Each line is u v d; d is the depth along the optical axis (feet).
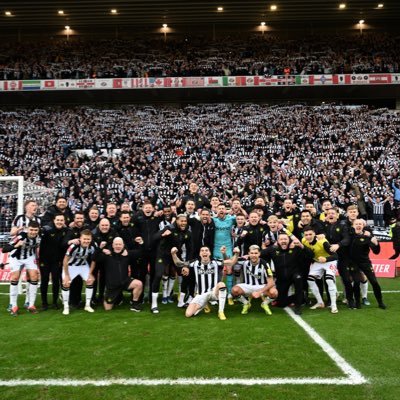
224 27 114.32
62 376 14.11
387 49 102.27
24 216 24.47
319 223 25.34
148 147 81.51
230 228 26.50
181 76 92.84
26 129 89.81
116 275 23.56
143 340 17.83
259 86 90.99
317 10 101.50
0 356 16.06
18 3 95.04
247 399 12.34
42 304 24.32
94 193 60.54
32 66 100.42
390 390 12.79
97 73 95.71
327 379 13.62
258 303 25.17
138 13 101.86
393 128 84.23
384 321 20.52
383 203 57.21
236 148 80.23
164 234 23.62
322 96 104.99
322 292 25.49
